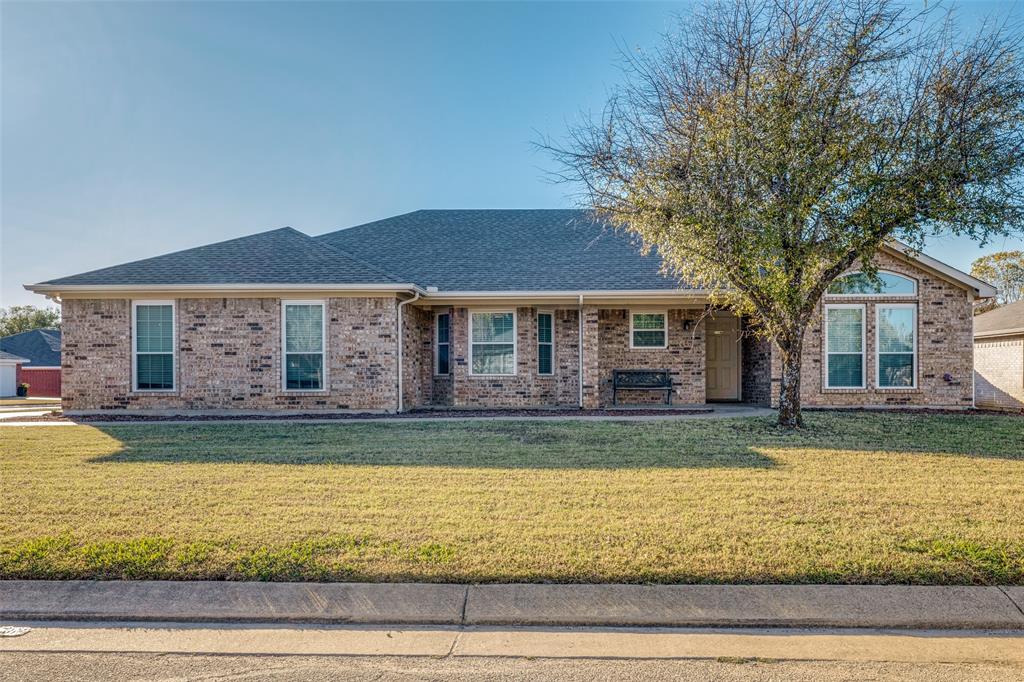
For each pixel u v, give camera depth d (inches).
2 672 143.9
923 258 559.8
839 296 569.6
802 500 253.8
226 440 398.0
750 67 408.8
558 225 736.3
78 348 555.8
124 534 213.9
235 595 178.2
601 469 310.3
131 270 566.9
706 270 426.3
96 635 162.7
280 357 553.0
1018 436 404.5
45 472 305.4
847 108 387.5
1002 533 213.2
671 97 424.8
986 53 388.5
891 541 207.0
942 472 303.1
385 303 552.1
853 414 516.1
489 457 340.5
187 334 553.6
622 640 159.6
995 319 769.6
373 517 232.4
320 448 368.5
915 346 568.7
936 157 380.5
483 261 651.5
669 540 208.7
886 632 163.2
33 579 186.1
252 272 564.1
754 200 384.8
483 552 199.2
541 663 147.9
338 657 151.5
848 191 383.6
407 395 579.8
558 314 625.3
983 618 166.4
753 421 473.1
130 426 464.8
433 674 143.2
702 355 629.0
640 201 414.3
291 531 216.8
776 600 174.6
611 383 631.8
